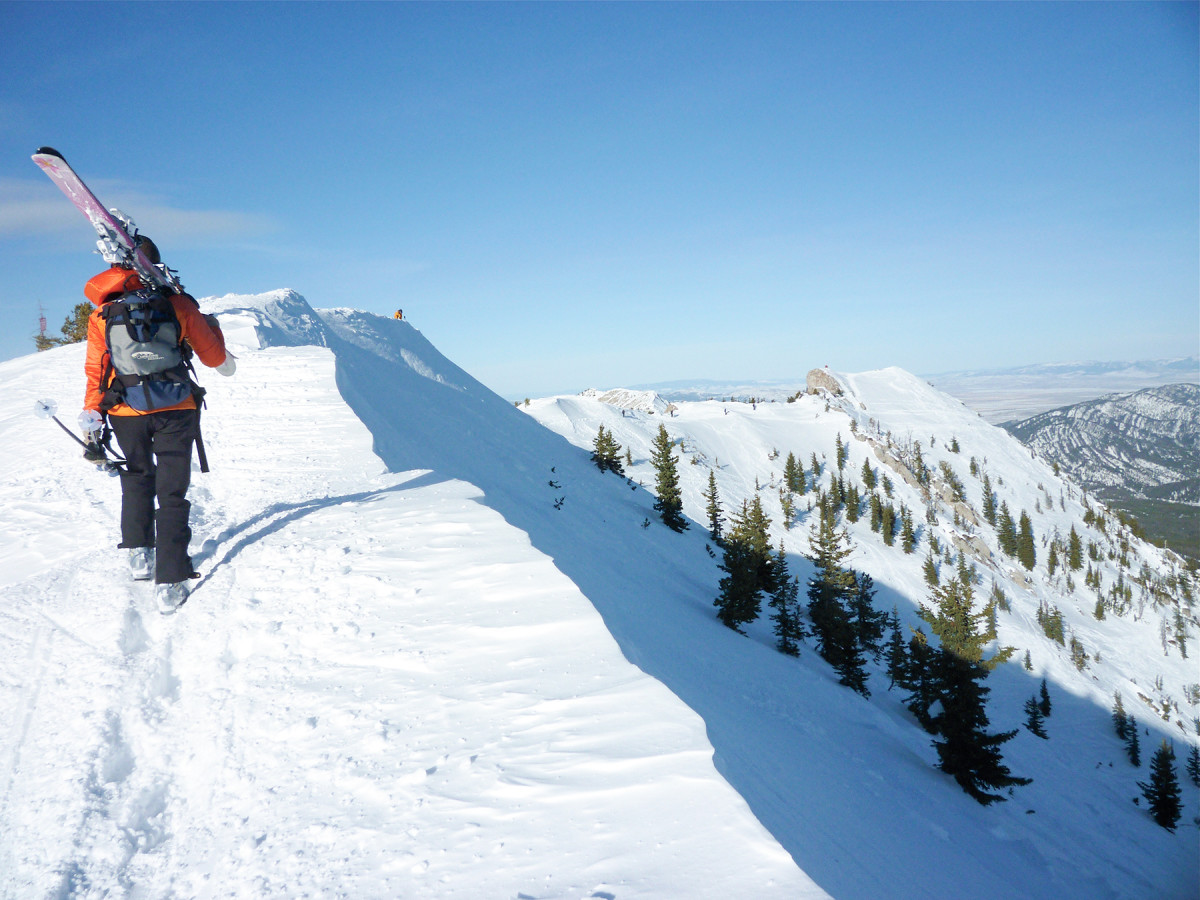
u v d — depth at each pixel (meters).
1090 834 34.03
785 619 34.91
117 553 4.86
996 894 9.05
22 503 6.49
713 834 2.05
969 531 180.25
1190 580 183.12
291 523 5.41
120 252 3.95
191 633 3.87
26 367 15.95
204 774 2.86
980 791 24.55
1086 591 172.25
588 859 2.02
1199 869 34.06
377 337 33.56
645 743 2.54
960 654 26.02
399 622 3.80
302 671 3.48
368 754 2.78
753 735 9.66
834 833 6.30
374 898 2.02
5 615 3.86
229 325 17.61
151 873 2.34
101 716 3.07
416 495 6.02
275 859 2.29
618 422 180.00
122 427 4.03
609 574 19.64
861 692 34.12
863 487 191.25
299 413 9.98
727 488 152.88
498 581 4.10
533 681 3.10
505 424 42.91
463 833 2.23
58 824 2.46
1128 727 92.31
